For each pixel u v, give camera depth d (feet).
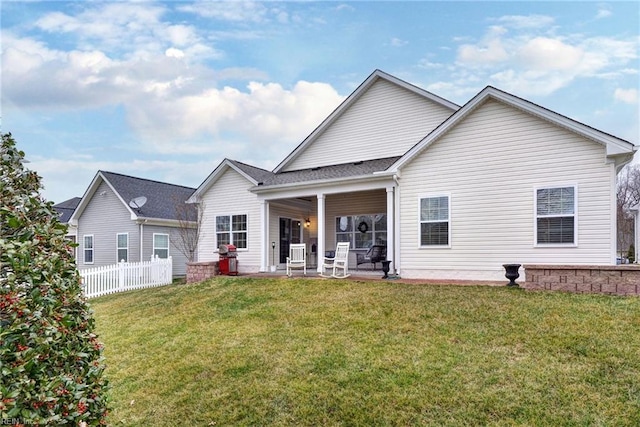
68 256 8.88
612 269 24.54
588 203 29.45
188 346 20.76
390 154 45.60
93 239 65.62
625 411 12.59
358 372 16.15
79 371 8.36
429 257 35.29
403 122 45.09
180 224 62.23
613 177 28.73
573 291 25.53
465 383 14.78
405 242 36.50
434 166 35.60
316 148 50.67
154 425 13.58
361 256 45.57
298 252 40.88
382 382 15.23
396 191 37.17
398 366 16.43
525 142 31.91
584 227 29.50
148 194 66.85
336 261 38.06
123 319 28.30
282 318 24.09
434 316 22.25
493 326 20.13
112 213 63.46
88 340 8.95
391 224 37.24
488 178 33.24
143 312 29.81
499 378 14.94
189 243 61.05
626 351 16.34
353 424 12.85
